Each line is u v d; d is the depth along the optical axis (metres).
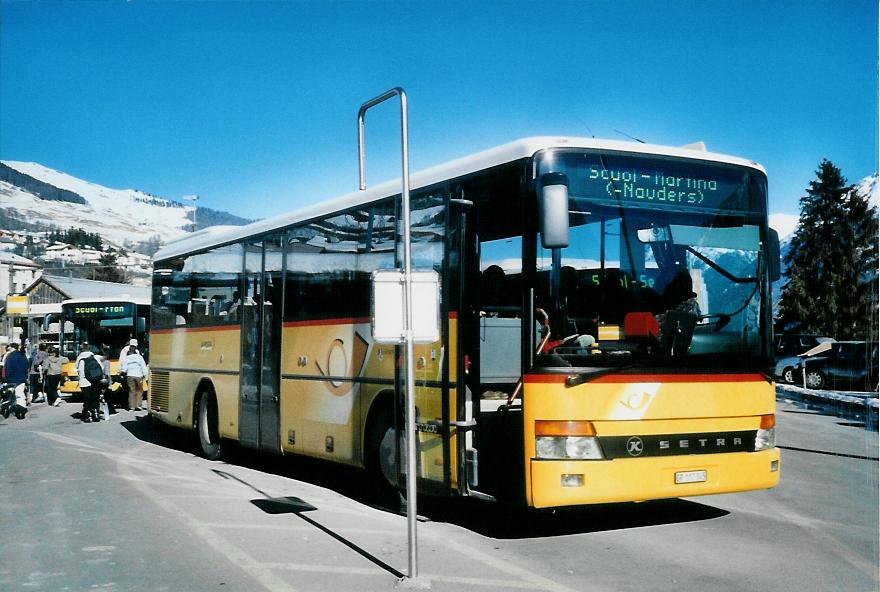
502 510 9.62
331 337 10.83
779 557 7.43
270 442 12.30
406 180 6.80
